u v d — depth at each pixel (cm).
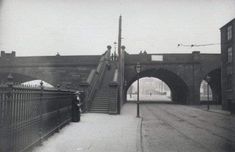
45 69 4112
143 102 5166
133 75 4447
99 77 3022
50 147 898
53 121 1162
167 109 3234
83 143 978
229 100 3023
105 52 3906
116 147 923
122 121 1716
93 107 2348
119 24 2830
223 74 3219
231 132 1369
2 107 676
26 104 810
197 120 1986
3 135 677
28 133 827
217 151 915
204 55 4409
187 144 1034
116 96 2292
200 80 4388
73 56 4112
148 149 934
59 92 1273
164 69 4444
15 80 4297
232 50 3020
